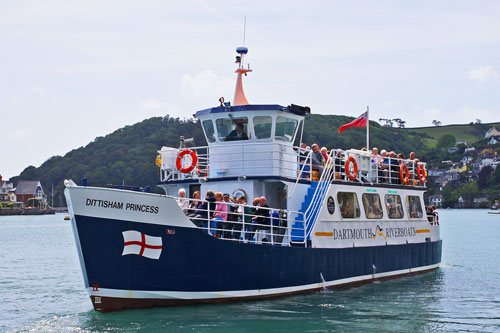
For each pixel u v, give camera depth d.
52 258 46.44
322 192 23.62
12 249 56.81
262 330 17.91
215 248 19.75
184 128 131.12
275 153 23.80
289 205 23.14
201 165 25.38
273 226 21.25
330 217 23.83
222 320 18.62
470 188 198.62
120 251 18.53
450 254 46.50
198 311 19.42
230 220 21.31
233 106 23.75
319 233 23.20
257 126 23.88
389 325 19.08
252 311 19.70
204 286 19.70
